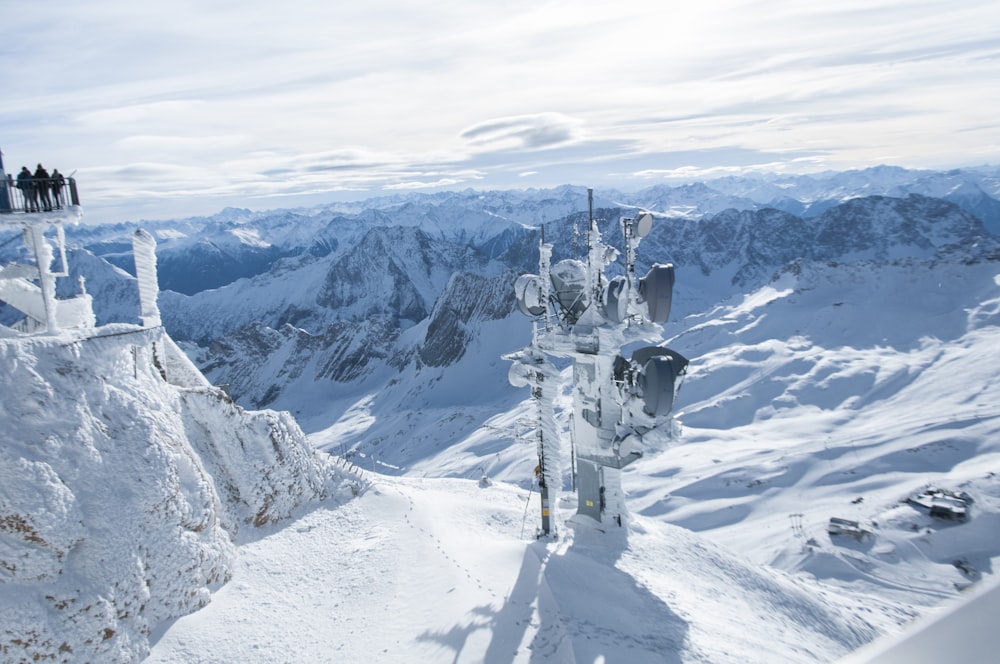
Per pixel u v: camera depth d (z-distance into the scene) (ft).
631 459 81.05
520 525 96.17
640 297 77.30
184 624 62.95
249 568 75.31
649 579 75.36
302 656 59.21
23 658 51.88
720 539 232.73
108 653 56.24
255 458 87.51
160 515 63.98
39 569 54.54
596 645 54.39
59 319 87.40
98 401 65.21
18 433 57.16
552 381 84.43
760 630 70.18
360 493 98.63
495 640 56.70
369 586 70.79
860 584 176.55
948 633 7.70
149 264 88.69
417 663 55.72
